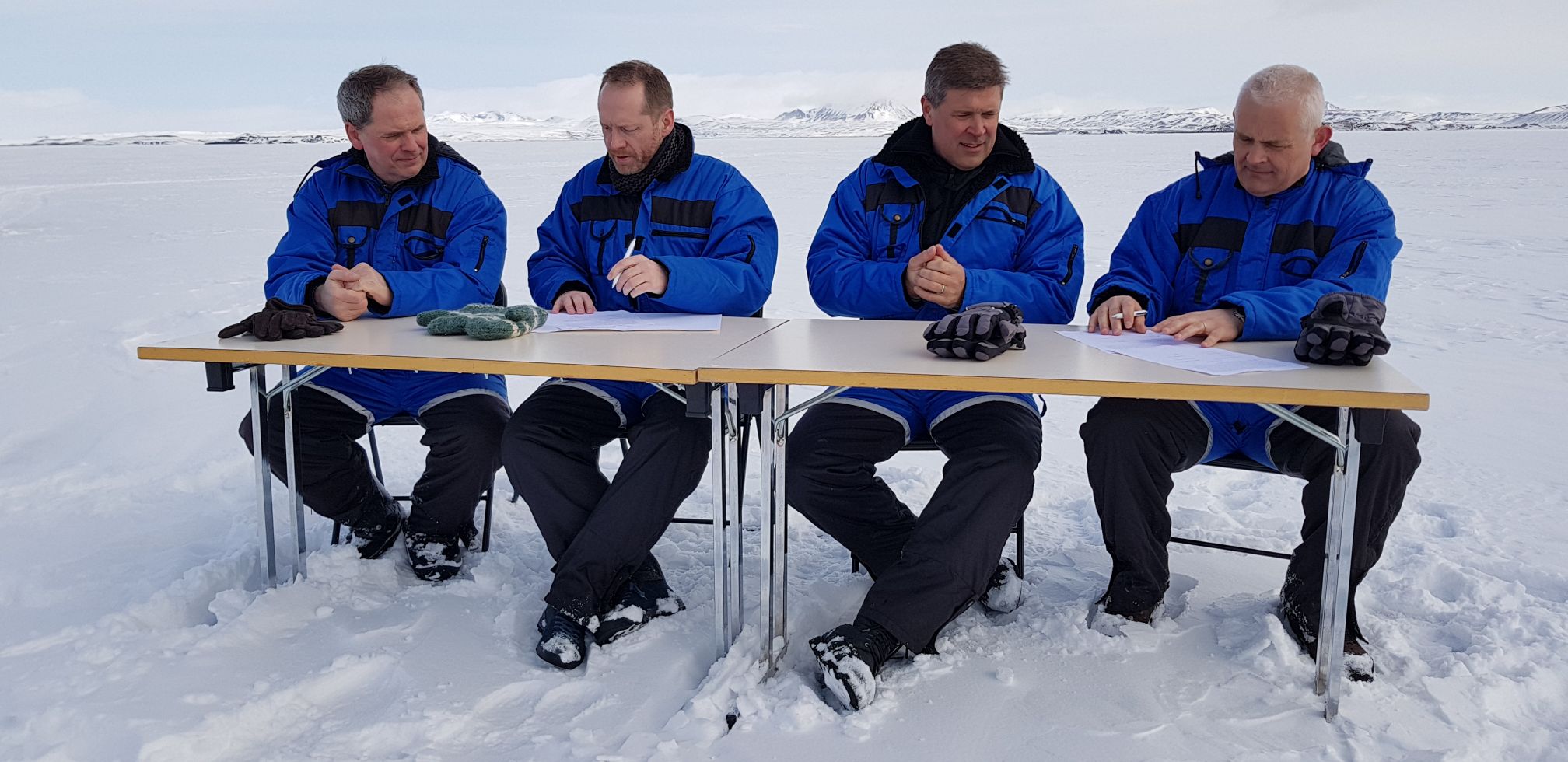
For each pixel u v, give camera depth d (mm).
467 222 3084
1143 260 2801
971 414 2422
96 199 21766
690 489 2473
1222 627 2441
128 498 3541
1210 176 2771
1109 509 2387
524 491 2523
